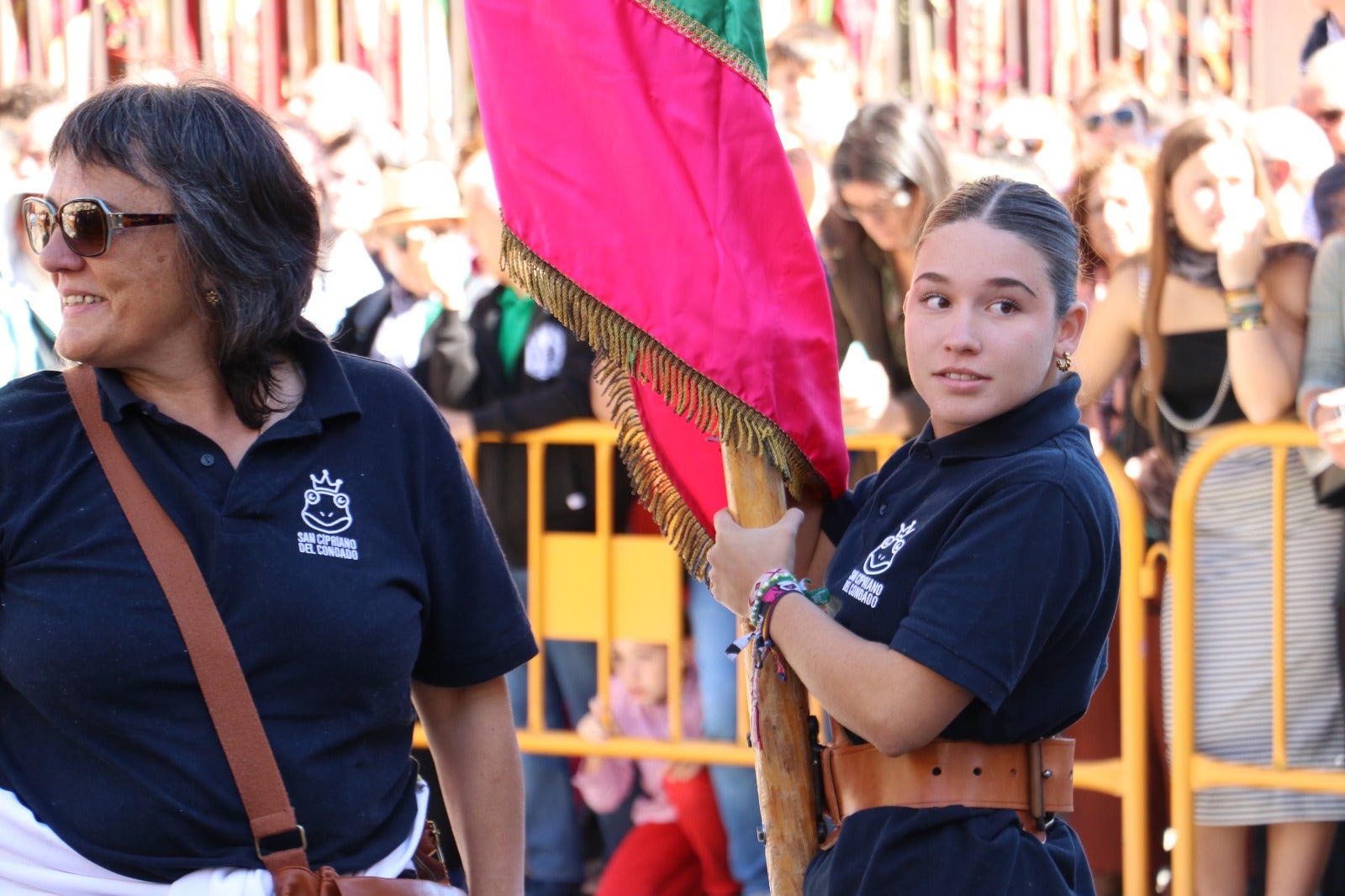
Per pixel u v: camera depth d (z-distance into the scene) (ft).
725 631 19.33
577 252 10.59
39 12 32.35
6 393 9.30
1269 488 17.75
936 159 18.06
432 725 10.73
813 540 11.56
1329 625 17.65
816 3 29.58
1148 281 18.28
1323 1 24.99
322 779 9.05
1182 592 18.03
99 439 9.05
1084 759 18.80
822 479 11.25
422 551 9.84
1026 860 10.03
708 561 11.45
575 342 19.44
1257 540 17.80
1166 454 18.40
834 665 10.04
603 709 19.75
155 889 8.75
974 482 10.21
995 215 10.27
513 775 10.62
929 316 10.38
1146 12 29.22
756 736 10.85
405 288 20.99
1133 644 18.38
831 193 18.65
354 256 21.25
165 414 9.25
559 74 10.69
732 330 10.59
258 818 8.75
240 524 9.03
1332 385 17.38
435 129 31.48
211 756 8.82
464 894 9.71
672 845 20.01
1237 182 17.48
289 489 9.25
